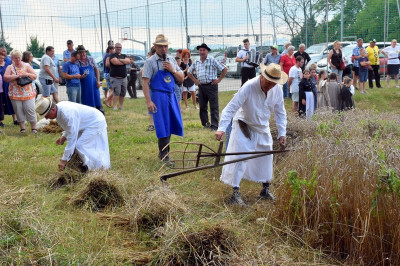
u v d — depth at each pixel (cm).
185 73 1380
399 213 399
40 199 492
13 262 359
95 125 636
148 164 719
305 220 448
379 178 407
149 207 475
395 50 1742
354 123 777
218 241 399
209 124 1095
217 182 631
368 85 1819
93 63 1194
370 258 411
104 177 548
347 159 462
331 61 1530
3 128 1060
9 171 661
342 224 427
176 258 389
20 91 992
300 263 398
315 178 456
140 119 1216
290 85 1266
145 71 729
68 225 448
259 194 582
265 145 563
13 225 407
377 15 1962
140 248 427
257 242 433
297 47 1859
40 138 941
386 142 529
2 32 1379
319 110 973
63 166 617
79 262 369
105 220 485
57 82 1245
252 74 1466
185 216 459
